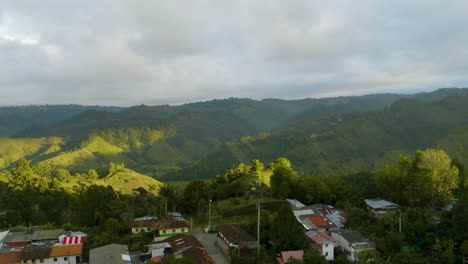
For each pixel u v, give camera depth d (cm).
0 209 11206
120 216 9300
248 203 10325
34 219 10506
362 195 9375
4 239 7475
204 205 10381
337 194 10188
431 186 7638
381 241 6612
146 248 6944
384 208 8038
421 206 7762
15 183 13775
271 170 14388
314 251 6506
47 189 13475
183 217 10050
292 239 6538
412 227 6775
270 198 10750
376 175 9606
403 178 8525
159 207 10419
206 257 6241
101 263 6016
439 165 8262
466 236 6303
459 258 6075
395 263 5912
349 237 6650
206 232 8525
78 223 9394
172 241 7056
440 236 6675
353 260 6203
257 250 6562
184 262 5484
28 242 7431
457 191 7938
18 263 6356
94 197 9556
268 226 7469
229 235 7081
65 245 6969
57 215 11088
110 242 7238
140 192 15412
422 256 6222
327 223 7725
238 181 12488
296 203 9919
